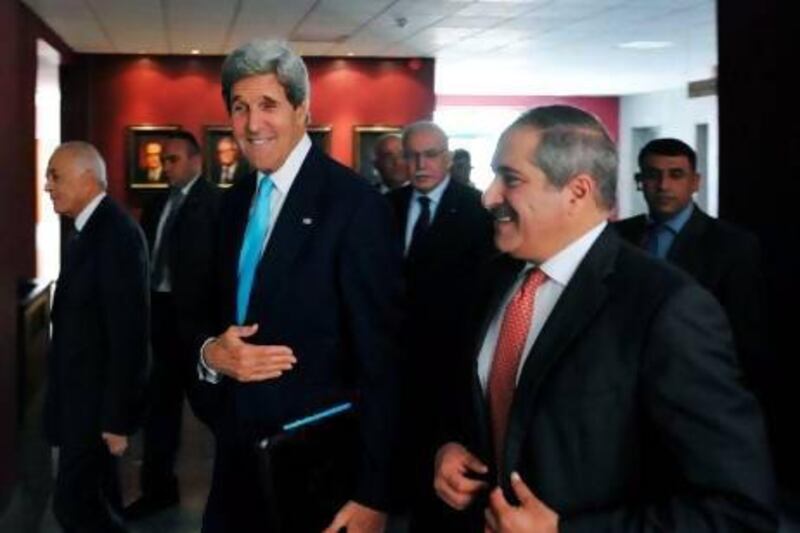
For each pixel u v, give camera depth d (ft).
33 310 25.05
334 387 6.71
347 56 40.06
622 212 62.44
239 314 6.85
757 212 17.01
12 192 18.86
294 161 6.76
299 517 6.31
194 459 19.24
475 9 28.30
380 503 6.51
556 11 28.66
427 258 12.10
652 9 28.30
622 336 4.73
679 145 11.21
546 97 62.80
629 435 4.73
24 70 26.09
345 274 6.57
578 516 4.70
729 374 4.60
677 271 4.85
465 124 62.39
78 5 26.94
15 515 16.05
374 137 40.68
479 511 5.54
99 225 10.78
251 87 6.48
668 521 4.51
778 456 16.40
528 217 5.04
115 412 10.57
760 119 16.90
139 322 10.70
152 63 39.09
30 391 24.45
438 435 6.27
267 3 27.09
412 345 11.55
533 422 4.90
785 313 16.35
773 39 16.55
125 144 39.09
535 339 5.04
